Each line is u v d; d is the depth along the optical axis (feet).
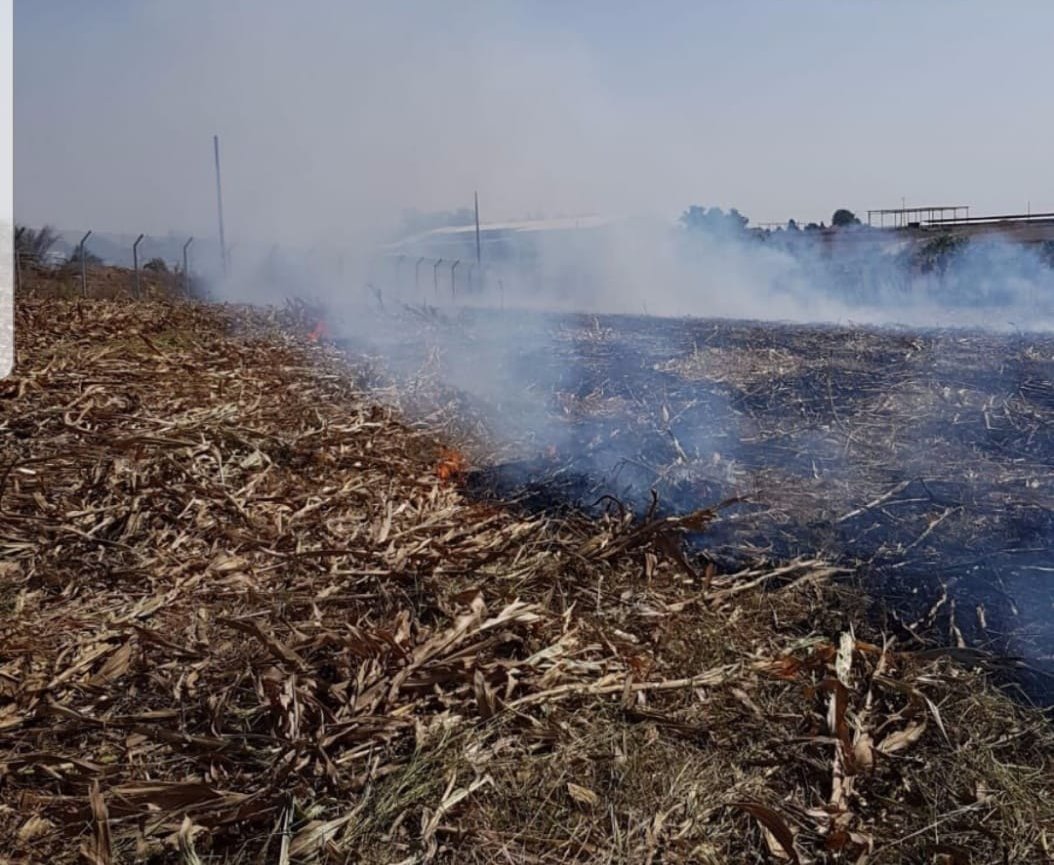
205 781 8.84
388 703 10.03
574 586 13.87
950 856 8.45
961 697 11.03
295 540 15.34
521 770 9.18
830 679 10.28
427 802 8.63
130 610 12.66
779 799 9.09
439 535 15.98
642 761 9.46
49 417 21.25
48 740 9.58
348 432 22.54
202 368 30.45
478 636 11.70
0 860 7.86
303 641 11.43
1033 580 14.06
